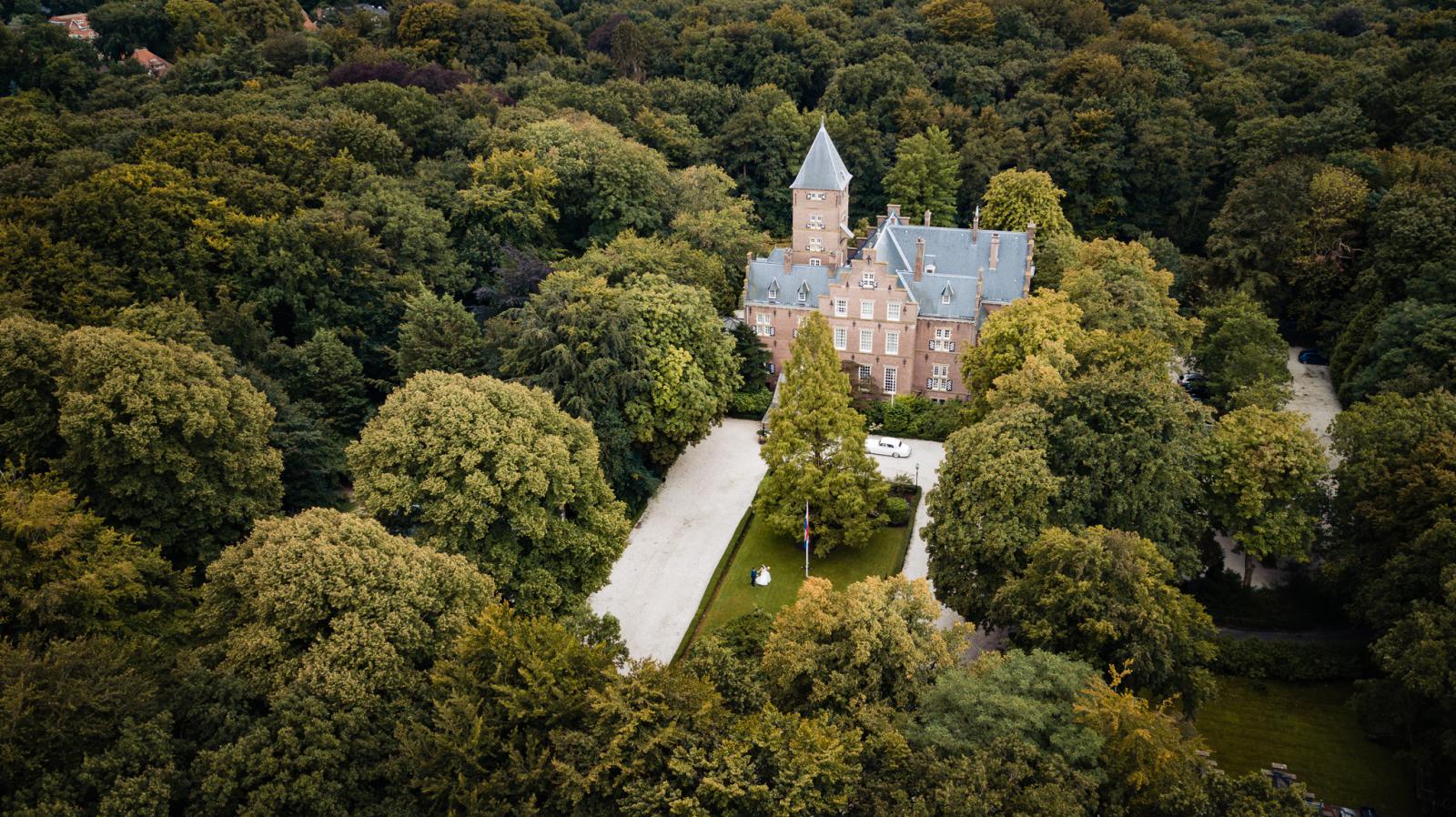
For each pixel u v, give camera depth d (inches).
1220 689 2642.7
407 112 5128.0
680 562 3265.3
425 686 1974.7
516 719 1812.3
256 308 3570.4
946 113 6082.7
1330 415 4101.9
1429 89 5118.1
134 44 6958.7
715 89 6520.7
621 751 1718.8
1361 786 2314.2
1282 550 2778.1
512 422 2632.9
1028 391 2888.8
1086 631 2203.5
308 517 2197.3
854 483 3134.8
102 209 3484.3
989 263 4163.4
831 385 3174.2
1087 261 4158.5
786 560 3272.6
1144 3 7760.8
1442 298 3789.4
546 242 4785.9
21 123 4229.8
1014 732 1782.7
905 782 1756.9
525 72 6540.4
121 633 2166.6
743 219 4936.0
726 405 3858.3
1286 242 4655.5
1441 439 2618.1
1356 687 2352.4
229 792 1652.3
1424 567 2383.1
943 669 2080.5
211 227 3624.5
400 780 1811.0
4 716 1606.8
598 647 1984.5
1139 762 1731.1
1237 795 1690.5
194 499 2657.5
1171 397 2861.7
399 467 2551.7
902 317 4060.0
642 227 4940.9
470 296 4367.6
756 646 2576.3
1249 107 5689.0
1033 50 6781.5
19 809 1544.0
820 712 1927.9
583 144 4975.4
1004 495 2536.9
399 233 4138.8
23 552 2151.8
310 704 1813.5
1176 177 5551.2
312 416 3415.4
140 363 2596.0
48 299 3166.8
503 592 2576.3
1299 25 7204.7
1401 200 4288.9
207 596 2153.1
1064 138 5757.9
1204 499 2881.4
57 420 2637.8
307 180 4274.1
